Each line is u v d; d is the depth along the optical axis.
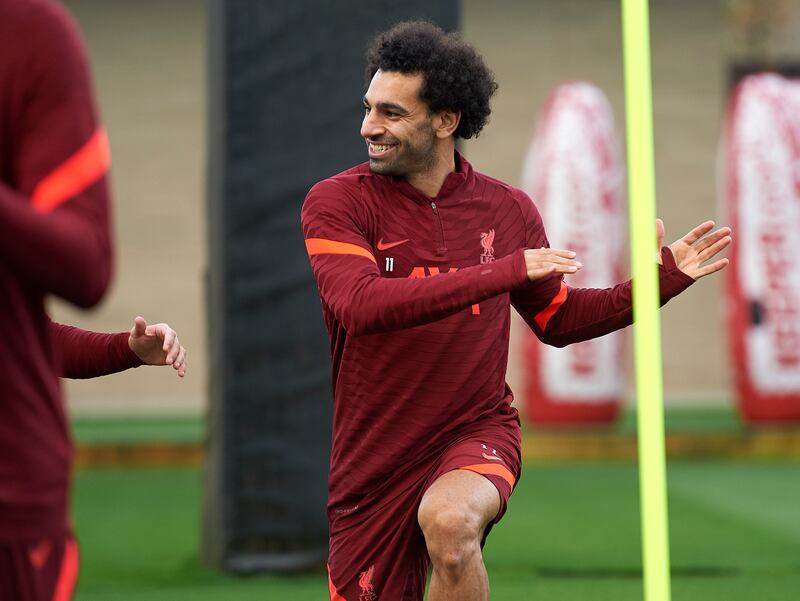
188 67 44.41
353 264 9.70
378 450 10.27
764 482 29.31
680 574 18.92
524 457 33.94
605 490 28.02
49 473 6.25
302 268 18.95
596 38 44.62
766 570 19.20
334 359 10.63
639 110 7.80
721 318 44.31
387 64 10.20
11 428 6.12
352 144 19.02
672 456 34.16
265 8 18.91
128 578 18.67
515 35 44.56
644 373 7.79
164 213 44.34
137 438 34.38
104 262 6.05
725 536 22.28
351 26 18.95
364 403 10.27
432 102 10.18
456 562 9.29
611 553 20.48
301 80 18.98
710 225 10.39
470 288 8.89
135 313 44.31
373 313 9.16
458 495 9.46
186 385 44.31
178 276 44.34
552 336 10.84
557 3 44.56
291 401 19.02
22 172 6.05
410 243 10.25
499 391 10.49
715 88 44.47
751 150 34.69
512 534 22.30
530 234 10.70
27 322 6.20
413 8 18.86
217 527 19.08
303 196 18.92
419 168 10.35
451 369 10.13
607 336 35.34
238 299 19.00
